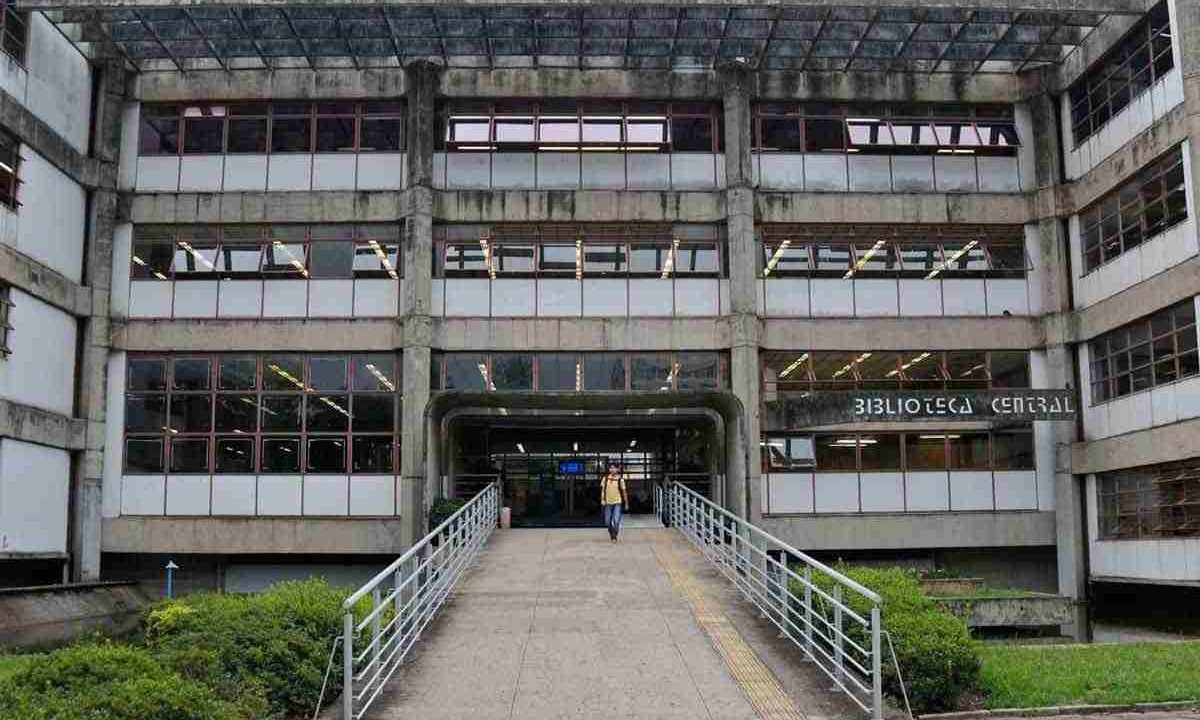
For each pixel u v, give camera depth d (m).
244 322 28.28
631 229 29.17
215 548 27.44
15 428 24.11
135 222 28.62
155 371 28.23
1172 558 23.89
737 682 12.98
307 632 12.41
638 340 28.58
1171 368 24.38
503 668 13.71
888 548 28.41
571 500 34.25
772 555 28.08
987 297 29.19
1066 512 27.70
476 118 29.55
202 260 28.69
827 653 13.76
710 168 29.50
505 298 28.67
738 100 29.23
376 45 27.30
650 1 24.39
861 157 29.67
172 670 10.50
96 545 27.12
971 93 29.84
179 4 24.11
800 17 25.55
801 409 27.28
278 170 29.02
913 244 29.47
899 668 12.55
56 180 26.55
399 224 28.91
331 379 28.31
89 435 27.27
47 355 25.95
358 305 28.48
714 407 28.23
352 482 27.81
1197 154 23.03
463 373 28.52
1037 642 19.94
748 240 28.61
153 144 29.05
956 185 29.67
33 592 21.89
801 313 28.97
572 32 26.50
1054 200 28.89
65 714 8.26
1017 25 26.27
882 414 26.19
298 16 25.33
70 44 27.25
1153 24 25.12
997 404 26.33
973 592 22.50
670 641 15.22
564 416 29.88
